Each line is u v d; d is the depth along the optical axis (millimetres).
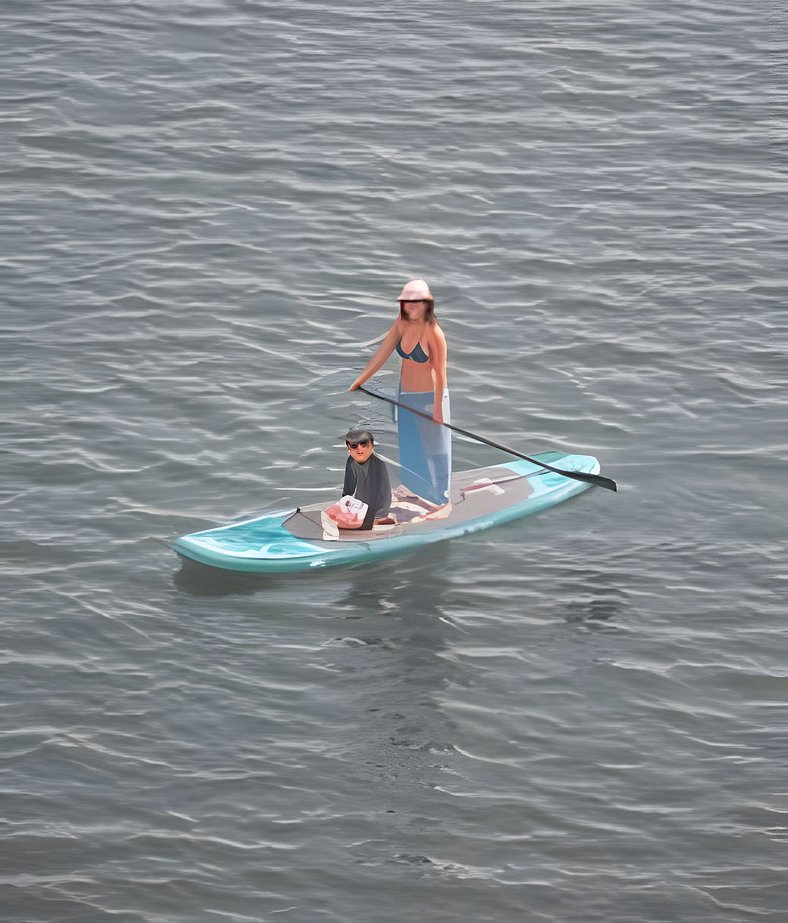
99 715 43125
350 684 44875
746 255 75125
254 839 38312
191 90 90188
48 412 60281
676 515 54688
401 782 40531
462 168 82938
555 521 54281
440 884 36875
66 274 71750
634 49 96500
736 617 48469
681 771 41094
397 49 95938
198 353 65438
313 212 78375
